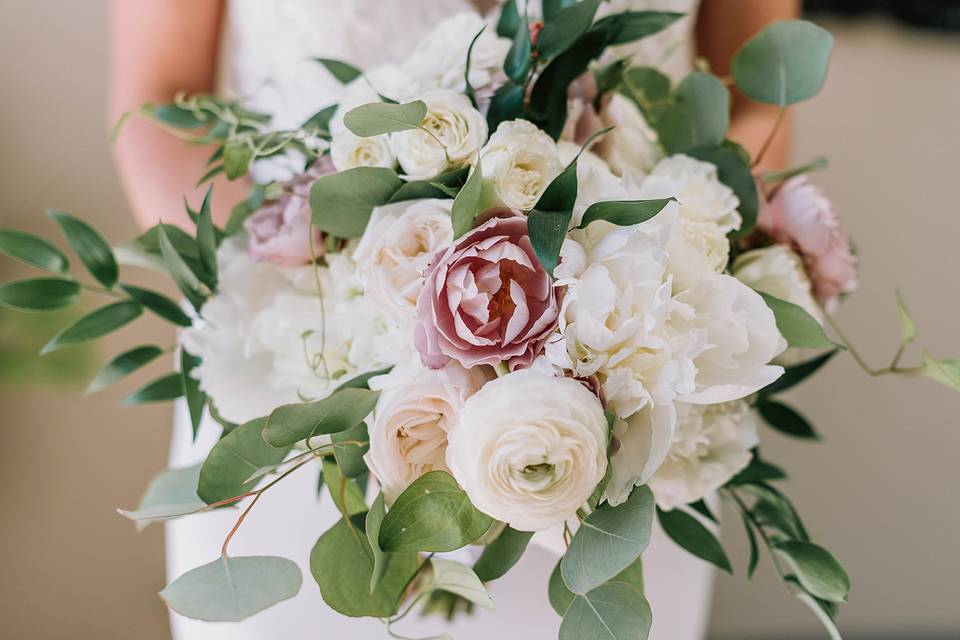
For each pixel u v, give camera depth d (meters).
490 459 0.51
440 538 0.53
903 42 1.58
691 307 0.54
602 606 0.55
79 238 0.67
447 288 0.52
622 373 0.52
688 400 0.54
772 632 1.54
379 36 0.89
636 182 0.63
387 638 0.76
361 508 0.61
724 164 0.66
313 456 0.58
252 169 0.88
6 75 1.28
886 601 1.59
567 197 0.53
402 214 0.57
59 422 1.37
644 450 0.54
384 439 0.54
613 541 0.53
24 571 1.39
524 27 0.61
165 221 0.93
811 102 1.59
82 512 1.41
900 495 1.58
